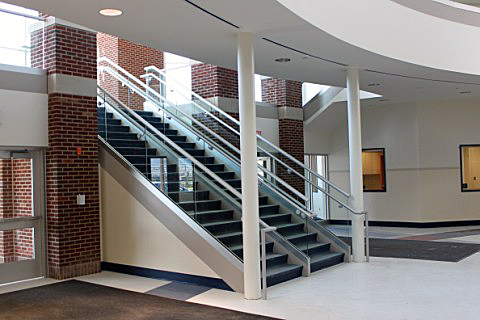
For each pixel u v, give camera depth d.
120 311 6.05
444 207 14.20
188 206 7.50
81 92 8.30
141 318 5.74
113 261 8.47
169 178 7.79
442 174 14.21
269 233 8.02
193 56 7.74
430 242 11.20
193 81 11.70
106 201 8.56
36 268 8.05
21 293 7.05
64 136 8.04
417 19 8.81
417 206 14.13
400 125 14.41
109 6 5.37
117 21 5.91
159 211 7.79
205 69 11.47
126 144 8.75
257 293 6.47
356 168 9.06
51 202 8.04
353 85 9.02
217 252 7.05
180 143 9.96
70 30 8.17
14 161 7.87
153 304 6.32
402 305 6.05
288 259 7.90
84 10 5.49
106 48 14.25
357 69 9.04
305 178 9.70
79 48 8.29
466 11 9.78
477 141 14.33
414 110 14.17
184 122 10.56
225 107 11.36
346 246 8.96
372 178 14.91
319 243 9.03
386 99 13.40
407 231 13.42
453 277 7.55
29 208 8.01
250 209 6.50
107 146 8.57
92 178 8.44
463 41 9.76
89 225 8.36
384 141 14.66
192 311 5.96
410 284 7.14
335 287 7.02
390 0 8.23
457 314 5.65
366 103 14.18
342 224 9.10
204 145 10.04
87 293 6.98
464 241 11.27
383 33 8.01
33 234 8.05
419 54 8.81
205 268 7.20
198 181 7.50
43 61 8.15
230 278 6.91
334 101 13.69
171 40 6.80
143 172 8.19
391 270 8.15
